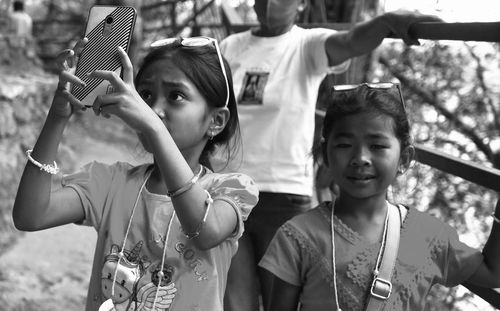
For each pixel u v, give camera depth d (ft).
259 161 8.50
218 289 5.53
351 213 6.41
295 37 8.79
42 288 14.29
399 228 6.28
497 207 6.20
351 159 6.29
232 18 14.23
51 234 17.84
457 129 15.30
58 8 33.68
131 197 5.72
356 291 6.13
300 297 6.48
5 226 16.44
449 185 13.71
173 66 5.48
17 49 23.30
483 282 6.31
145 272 5.45
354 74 11.82
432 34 7.22
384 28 8.02
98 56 5.04
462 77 15.60
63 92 5.02
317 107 11.91
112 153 26.71
